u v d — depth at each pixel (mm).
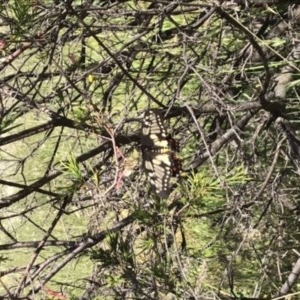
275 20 5465
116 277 3475
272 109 5066
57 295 3846
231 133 4855
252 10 4930
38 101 4449
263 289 5461
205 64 5164
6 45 3416
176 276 3602
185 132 5105
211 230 4969
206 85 4426
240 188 4941
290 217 5500
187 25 4711
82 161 4234
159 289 3443
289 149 5328
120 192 4023
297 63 5281
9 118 4023
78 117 3570
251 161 5305
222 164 5477
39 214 7852
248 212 4953
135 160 3521
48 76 4559
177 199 3475
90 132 3656
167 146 3189
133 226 4074
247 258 5309
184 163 5094
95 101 5105
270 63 4875
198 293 3781
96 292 4020
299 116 5812
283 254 5445
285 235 5492
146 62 5879
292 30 5086
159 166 3170
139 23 5020
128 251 3471
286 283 4965
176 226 3424
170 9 4613
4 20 3674
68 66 4594
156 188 3156
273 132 5902
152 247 3443
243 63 5121
